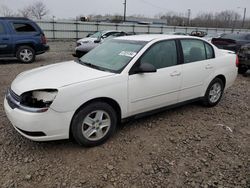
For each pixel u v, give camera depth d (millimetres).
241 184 2916
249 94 6504
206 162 3301
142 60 3842
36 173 2988
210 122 4543
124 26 33469
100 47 4598
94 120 3482
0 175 2936
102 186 2812
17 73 8195
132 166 3162
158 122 4422
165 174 3039
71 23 29859
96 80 3391
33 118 3072
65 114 3201
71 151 3445
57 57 12898
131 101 3771
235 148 3688
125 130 4074
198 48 4742
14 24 10148
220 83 5270
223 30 44562
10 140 3684
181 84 4398
